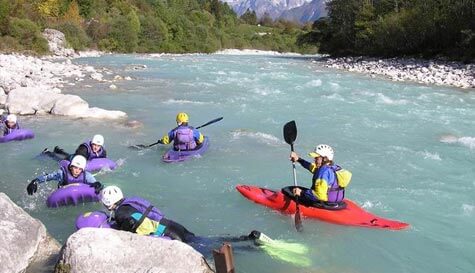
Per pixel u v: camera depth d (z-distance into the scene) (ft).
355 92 59.52
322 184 20.48
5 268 14.37
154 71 84.23
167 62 110.63
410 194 23.86
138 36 173.27
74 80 63.36
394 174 27.02
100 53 149.07
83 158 22.59
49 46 125.08
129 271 13.66
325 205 20.71
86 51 145.18
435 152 31.78
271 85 65.67
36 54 115.03
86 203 22.08
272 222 20.45
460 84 67.87
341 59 126.21
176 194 23.56
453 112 46.65
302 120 41.63
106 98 50.65
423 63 94.17
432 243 18.60
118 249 14.19
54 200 21.42
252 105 48.78
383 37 118.83
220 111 45.16
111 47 157.69
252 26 318.65
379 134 36.78
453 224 20.38
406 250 18.01
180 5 256.32
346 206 21.03
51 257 15.96
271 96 55.16
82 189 21.70
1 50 108.47
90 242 14.14
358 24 132.36
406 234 19.34
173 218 20.67
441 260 17.30
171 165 28.12
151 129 37.09
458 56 94.32
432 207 22.26
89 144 27.07
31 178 25.46
